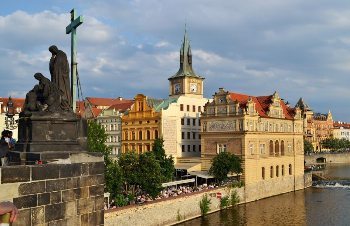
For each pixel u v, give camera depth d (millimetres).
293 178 103062
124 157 63156
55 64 18984
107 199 56344
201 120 94438
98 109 137625
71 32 20656
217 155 84625
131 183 61406
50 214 16391
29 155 17500
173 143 106438
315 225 64375
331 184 113125
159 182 62625
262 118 92625
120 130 118750
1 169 14711
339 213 73250
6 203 10445
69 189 17281
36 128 17797
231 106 89312
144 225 56906
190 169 91125
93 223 18375
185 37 121812
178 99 109312
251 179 87062
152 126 107688
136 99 113312
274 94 99625
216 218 68812
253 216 70750
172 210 63031
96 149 82750
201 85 121000
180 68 121812
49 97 18281
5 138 22547
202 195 70938
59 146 18141
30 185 15641
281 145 100000
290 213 73562
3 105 95312
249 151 87250
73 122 18750
